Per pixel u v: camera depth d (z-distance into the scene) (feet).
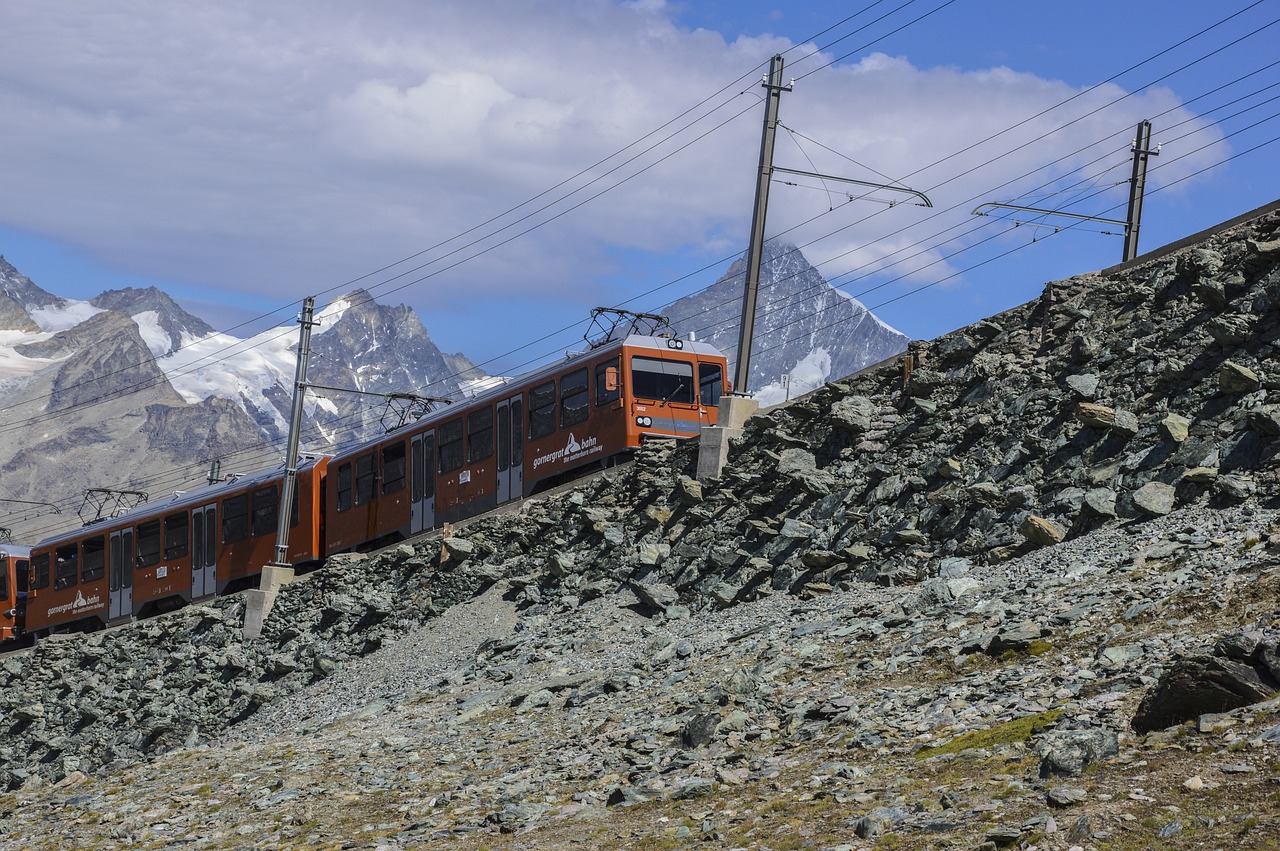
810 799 50.21
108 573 221.05
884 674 69.05
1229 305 93.40
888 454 110.83
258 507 196.54
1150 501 82.58
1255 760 40.98
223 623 183.73
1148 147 163.43
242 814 75.46
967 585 81.20
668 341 148.15
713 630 99.04
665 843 49.16
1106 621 64.18
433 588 151.23
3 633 242.78
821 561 103.24
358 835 63.26
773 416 127.54
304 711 137.39
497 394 162.20
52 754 185.68
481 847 54.80
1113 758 44.70
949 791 45.96
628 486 138.00
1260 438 81.46
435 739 89.04
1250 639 47.52
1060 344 105.91
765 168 135.33
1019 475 96.37
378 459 180.96
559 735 79.05
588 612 122.31
